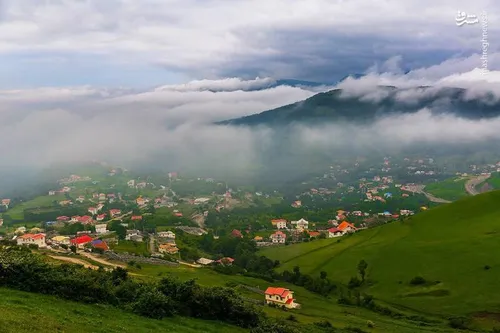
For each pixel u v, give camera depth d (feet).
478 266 441.68
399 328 305.32
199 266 563.89
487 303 362.33
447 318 345.51
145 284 205.77
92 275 204.44
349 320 326.03
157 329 153.48
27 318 122.83
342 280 503.61
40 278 166.50
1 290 155.63
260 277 507.30
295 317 310.04
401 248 549.13
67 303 159.53
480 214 608.19
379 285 462.60
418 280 439.63
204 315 199.00
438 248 520.01
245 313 201.46
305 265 593.01
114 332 134.10
